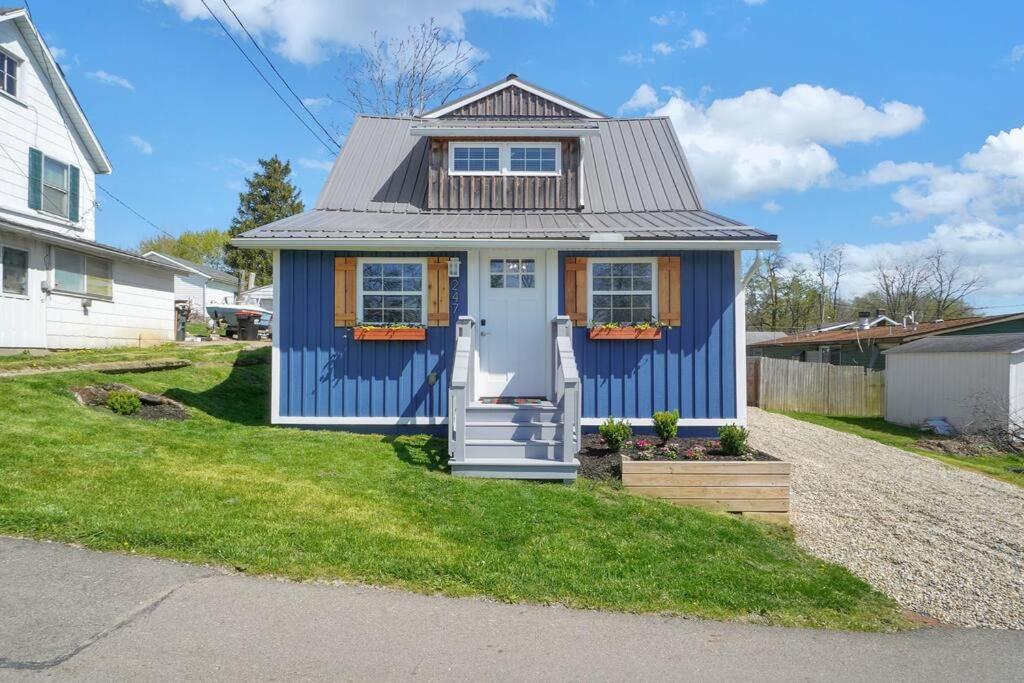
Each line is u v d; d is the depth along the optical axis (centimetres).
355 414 899
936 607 493
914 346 1773
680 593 445
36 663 307
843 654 381
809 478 956
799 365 2070
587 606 414
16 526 448
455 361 736
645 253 898
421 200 1091
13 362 1043
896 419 1803
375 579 422
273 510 522
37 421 730
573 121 1212
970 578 566
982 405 1508
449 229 887
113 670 305
